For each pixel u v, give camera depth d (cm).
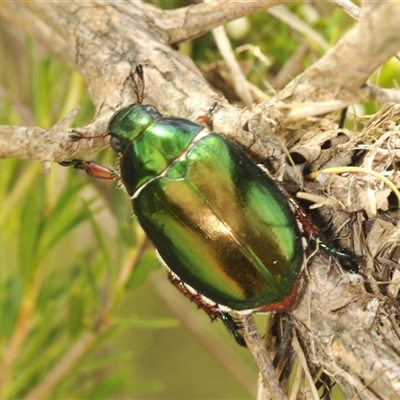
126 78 15
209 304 15
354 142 14
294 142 14
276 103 14
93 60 15
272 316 14
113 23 15
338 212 14
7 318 16
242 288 14
